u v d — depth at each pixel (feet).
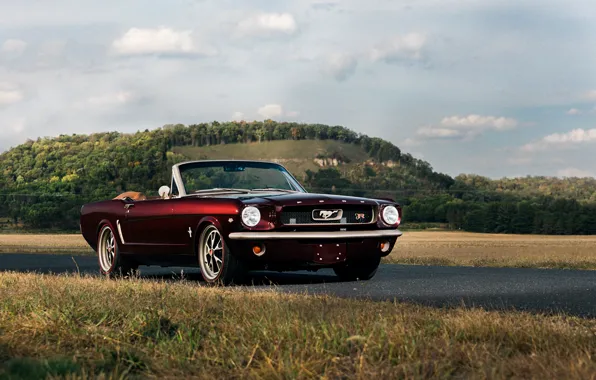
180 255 25.22
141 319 13.64
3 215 398.21
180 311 15.15
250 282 25.12
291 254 23.03
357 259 24.04
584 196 482.28
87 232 30.37
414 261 50.70
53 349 11.77
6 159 504.43
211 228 23.80
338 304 15.38
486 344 11.12
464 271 30.71
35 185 442.91
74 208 397.19
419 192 547.08
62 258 52.13
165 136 591.37
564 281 24.14
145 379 9.98
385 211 24.79
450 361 10.05
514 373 9.61
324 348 10.98
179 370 10.30
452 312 14.57
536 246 163.12
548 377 9.22
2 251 92.53
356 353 10.87
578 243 209.26
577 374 9.10
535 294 20.04
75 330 12.93
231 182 26.45
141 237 26.81
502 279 25.09
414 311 14.64
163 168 451.94
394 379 9.43
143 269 35.19
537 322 12.82
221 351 11.19
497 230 361.92
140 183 444.96
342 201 23.90
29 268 37.50
